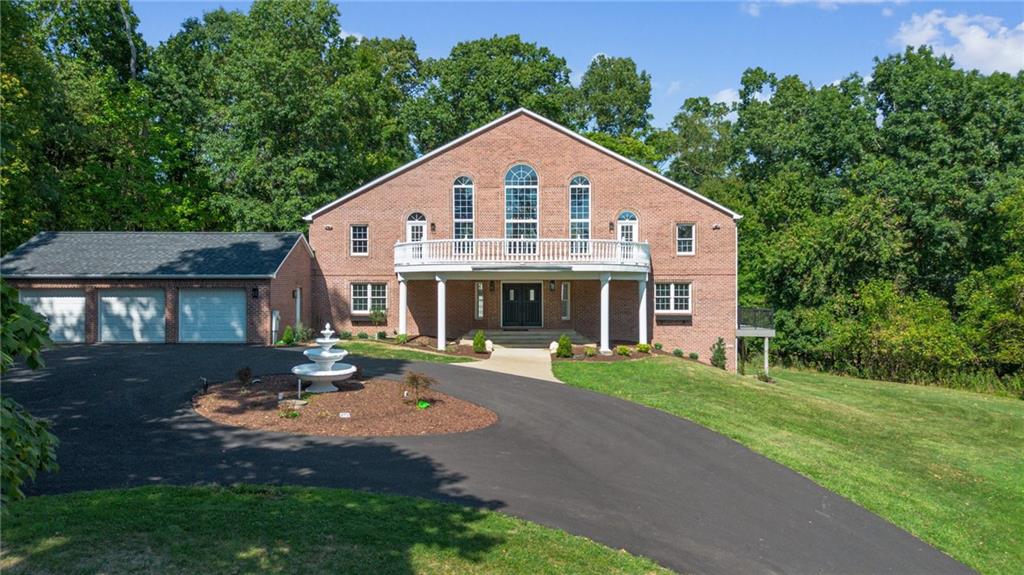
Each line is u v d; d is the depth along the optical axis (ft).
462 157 105.40
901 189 133.28
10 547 24.40
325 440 44.11
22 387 57.11
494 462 41.81
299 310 102.12
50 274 90.94
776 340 130.93
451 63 168.86
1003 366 114.52
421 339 102.01
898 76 149.69
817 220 134.21
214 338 92.73
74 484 33.40
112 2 132.77
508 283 106.83
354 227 107.14
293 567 24.22
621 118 216.13
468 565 26.20
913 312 119.24
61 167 125.49
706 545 32.14
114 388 57.36
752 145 168.66
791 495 40.70
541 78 169.78
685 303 105.91
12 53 95.76
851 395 92.43
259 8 131.13
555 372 76.74
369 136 145.07
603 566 28.09
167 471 36.27
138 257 96.68
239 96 127.03
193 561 24.04
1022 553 38.86
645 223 105.29
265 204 119.03
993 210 127.24
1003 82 143.23
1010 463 59.16
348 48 160.35
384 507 31.68
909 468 52.60
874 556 33.45
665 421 55.93
